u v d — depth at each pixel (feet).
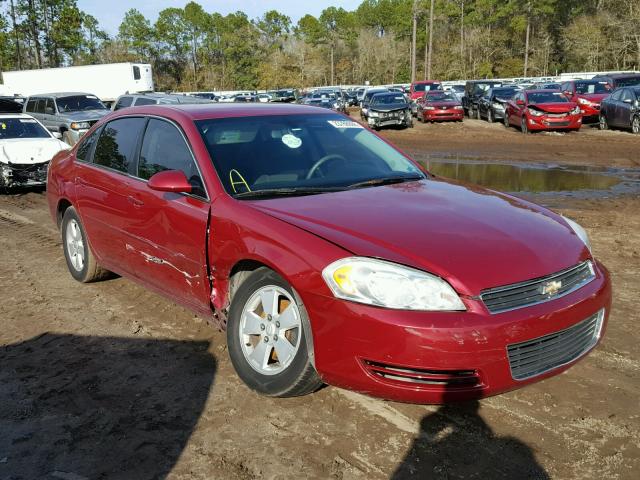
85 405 11.53
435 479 9.11
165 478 9.33
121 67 107.86
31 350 14.03
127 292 17.78
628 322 14.84
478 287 9.52
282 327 10.84
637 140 59.11
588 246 11.85
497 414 10.85
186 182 12.47
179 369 12.86
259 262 11.23
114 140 16.47
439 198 12.35
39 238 25.25
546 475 9.18
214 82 370.73
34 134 41.57
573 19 257.96
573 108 67.36
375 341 9.43
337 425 10.59
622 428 10.37
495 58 291.58
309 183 13.06
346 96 167.32
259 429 10.54
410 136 72.49
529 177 40.42
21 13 242.78
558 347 10.19
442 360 9.21
